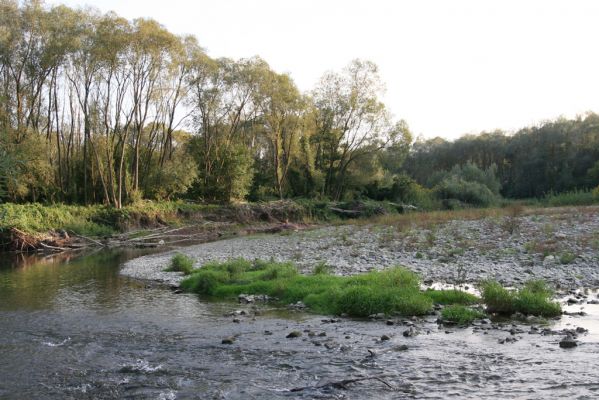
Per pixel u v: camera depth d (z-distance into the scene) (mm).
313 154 63125
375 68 61125
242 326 11555
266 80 55594
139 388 7672
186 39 50906
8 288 17625
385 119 61625
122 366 8773
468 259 19906
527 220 30250
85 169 46688
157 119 53156
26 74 44062
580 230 24656
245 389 7488
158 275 20453
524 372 7641
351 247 25250
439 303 12969
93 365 8867
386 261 20344
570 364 7926
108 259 27609
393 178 64750
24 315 13117
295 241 31250
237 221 49250
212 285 16484
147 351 9672
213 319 12422
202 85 55000
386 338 9852
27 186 43875
